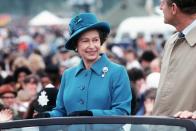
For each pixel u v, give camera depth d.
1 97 20.28
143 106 19.91
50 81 23.34
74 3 114.44
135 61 32.66
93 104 11.95
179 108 11.84
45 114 12.09
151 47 44.94
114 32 67.31
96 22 12.04
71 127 10.20
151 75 20.61
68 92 12.14
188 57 11.85
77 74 12.18
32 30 93.38
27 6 151.00
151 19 62.44
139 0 76.31
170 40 12.20
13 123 10.25
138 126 10.12
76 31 12.08
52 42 73.19
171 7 12.05
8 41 72.50
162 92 12.02
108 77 12.01
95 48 12.08
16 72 24.81
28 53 52.88
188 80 11.80
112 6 131.62
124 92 11.96
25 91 20.98
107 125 10.17
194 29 11.95
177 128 10.04
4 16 129.50
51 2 149.25
